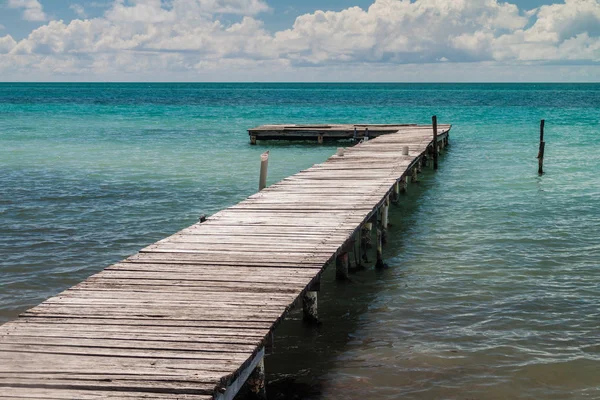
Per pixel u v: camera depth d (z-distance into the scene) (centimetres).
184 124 5381
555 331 935
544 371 806
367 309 1046
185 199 1970
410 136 3073
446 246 1427
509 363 830
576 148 3378
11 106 8812
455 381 782
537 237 1484
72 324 665
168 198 1984
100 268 1265
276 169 2656
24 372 547
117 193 2061
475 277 1197
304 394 756
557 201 1919
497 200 1956
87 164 2772
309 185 1616
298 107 8450
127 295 763
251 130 3694
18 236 1501
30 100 11031
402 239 1505
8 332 640
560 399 737
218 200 1959
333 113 7012
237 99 11694
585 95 14000
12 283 1164
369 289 1148
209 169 2636
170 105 9181
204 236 1077
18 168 2634
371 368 823
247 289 790
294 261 917
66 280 1189
